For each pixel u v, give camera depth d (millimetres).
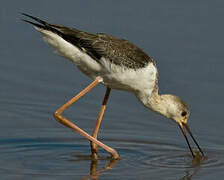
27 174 11445
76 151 13062
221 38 18109
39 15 18922
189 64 16859
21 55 17406
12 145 13148
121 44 12695
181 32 18391
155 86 13062
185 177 11602
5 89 15984
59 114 12789
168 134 14281
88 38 12516
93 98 15867
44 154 12727
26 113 14984
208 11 19641
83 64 12648
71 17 18906
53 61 17344
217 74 16453
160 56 17109
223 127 14391
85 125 14555
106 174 11648
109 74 12547
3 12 19297
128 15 19266
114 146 13477
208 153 13141
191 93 15750
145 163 12414
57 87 16203
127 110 15367
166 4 20203
